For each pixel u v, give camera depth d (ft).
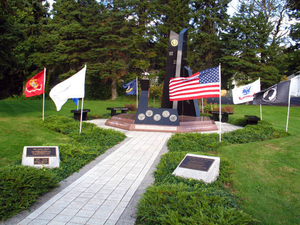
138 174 20.98
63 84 32.45
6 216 13.83
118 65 93.56
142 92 41.55
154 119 40.04
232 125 47.03
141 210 13.84
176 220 12.31
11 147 26.68
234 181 18.88
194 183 17.37
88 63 95.25
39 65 96.22
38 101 79.97
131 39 98.32
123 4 98.07
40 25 99.55
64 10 99.09
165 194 15.23
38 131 34.01
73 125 37.99
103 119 53.11
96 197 16.67
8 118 41.57
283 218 14.19
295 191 17.15
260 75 89.71
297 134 35.37
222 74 100.22
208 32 109.29
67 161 22.66
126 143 31.73
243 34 93.04
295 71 85.61
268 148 26.43
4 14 49.83
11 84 105.29
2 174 16.55
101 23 98.17
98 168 22.45
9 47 53.98
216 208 13.61
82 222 13.58
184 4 100.83
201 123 40.78
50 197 16.63
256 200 16.16
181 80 32.58
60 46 91.97
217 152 26.35
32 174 17.42
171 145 29.58
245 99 41.65
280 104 84.84
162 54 104.63
